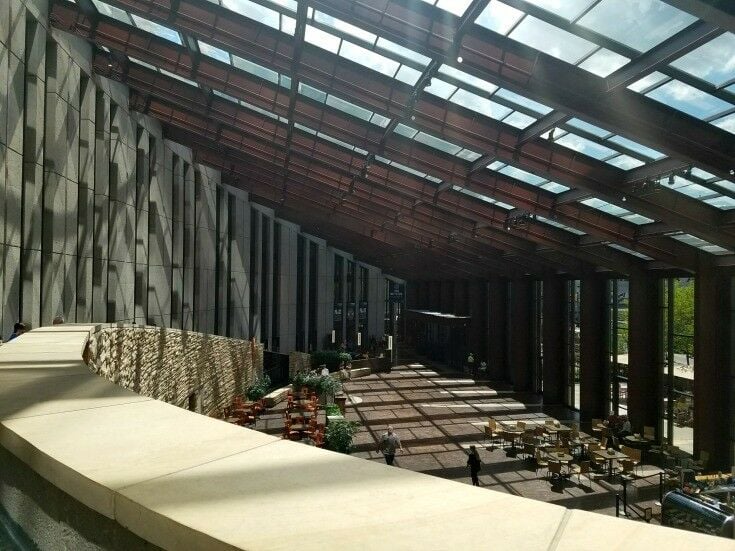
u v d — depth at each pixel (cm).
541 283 3525
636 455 1838
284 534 129
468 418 2762
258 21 1402
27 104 1470
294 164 2494
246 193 3934
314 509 143
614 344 2717
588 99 1087
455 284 4891
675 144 1118
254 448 196
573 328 3109
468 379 4062
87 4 1620
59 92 1612
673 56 916
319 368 3844
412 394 3431
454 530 130
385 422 2652
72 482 176
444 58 1102
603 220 1897
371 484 161
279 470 173
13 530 228
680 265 1977
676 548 119
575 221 1878
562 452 1906
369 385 3753
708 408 1978
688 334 2180
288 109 1778
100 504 162
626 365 2627
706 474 1844
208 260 3238
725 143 1112
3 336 1306
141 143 2341
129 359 1338
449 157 1812
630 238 1919
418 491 155
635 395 2334
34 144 1473
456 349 4731
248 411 2570
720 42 890
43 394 299
